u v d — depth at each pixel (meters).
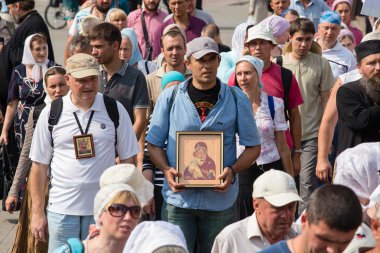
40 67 18.72
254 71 14.93
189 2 23.22
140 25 23.62
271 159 14.98
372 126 13.38
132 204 10.34
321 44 20.73
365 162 10.89
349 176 10.96
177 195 13.32
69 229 13.11
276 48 19.80
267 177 10.66
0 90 21.45
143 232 8.70
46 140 13.18
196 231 13.55
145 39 23.53
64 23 41.84
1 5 27.92
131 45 18.50
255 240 10.84
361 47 13.45
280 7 25.42
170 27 18.09
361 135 13.58
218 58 13.20
